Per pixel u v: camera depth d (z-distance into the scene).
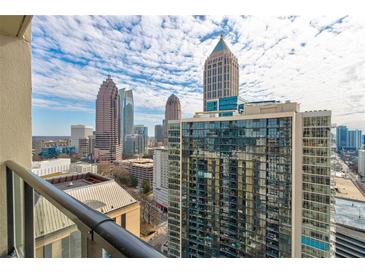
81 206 0.42
